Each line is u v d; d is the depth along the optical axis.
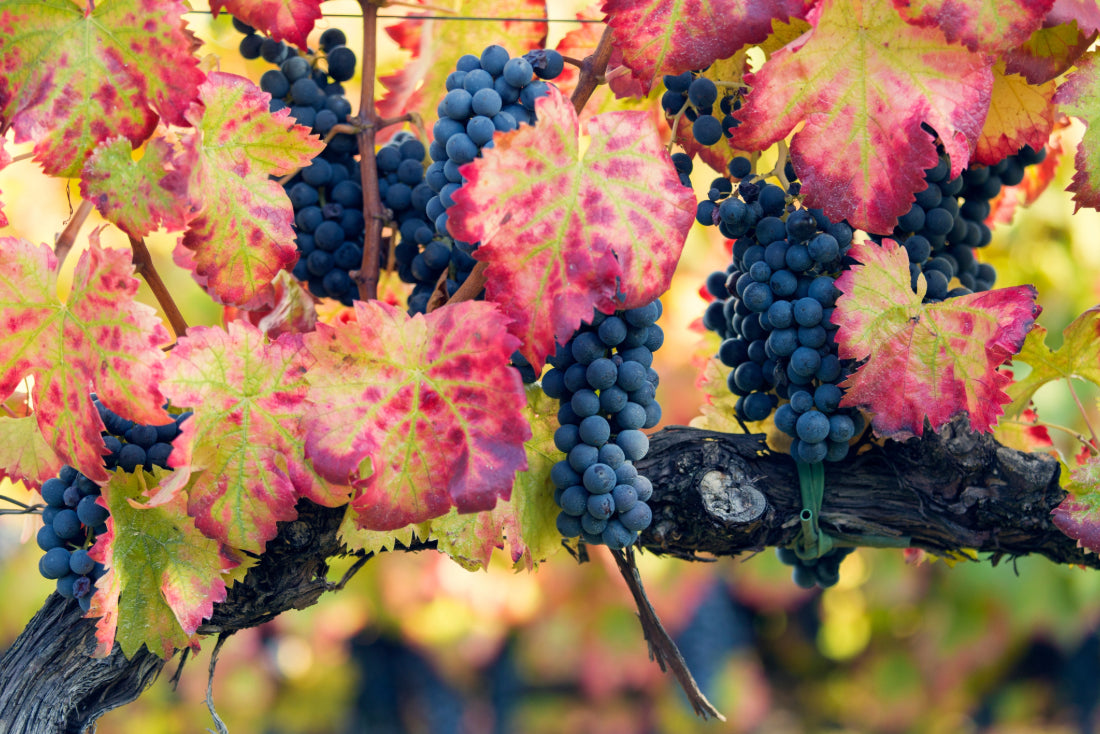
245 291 1.83
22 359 1.79
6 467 1.84
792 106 1.80
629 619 4.76
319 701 5.32
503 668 5.60
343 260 1.91
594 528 1.80
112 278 1.77
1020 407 1.94
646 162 1.78
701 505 1.87
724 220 1.83
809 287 1.83
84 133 1.79
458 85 1.80
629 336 1.80
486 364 1.77
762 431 1.95
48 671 1.84
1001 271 2.25
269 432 1.80
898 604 4.84
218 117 1.81
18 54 1.79
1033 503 1.89
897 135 1.80
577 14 1.98
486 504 1.77
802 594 5.27
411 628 4.71
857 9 1.78
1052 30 1.84
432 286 1.91
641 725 5.86
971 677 5.09
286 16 1.85
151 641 1.82
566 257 1.78
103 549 1.78
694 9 1.79
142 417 1.78
